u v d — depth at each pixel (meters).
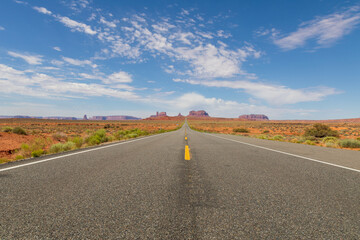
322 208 2.04
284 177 3.37
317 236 1.47
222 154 6.22
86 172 3.59
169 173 3.55
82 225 1.60
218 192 2.51
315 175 3.54
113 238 1.40
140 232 1.49
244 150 7.39
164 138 15.15
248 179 3.20
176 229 1.54
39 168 3.92
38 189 2.54
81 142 10.82
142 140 12.88
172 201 2.16
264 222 1.69
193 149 7.59
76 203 2.07
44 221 1.66
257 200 2.24
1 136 12.95
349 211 1.97
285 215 1.85
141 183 2.88
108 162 4.66
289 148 8.50
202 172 3.67
